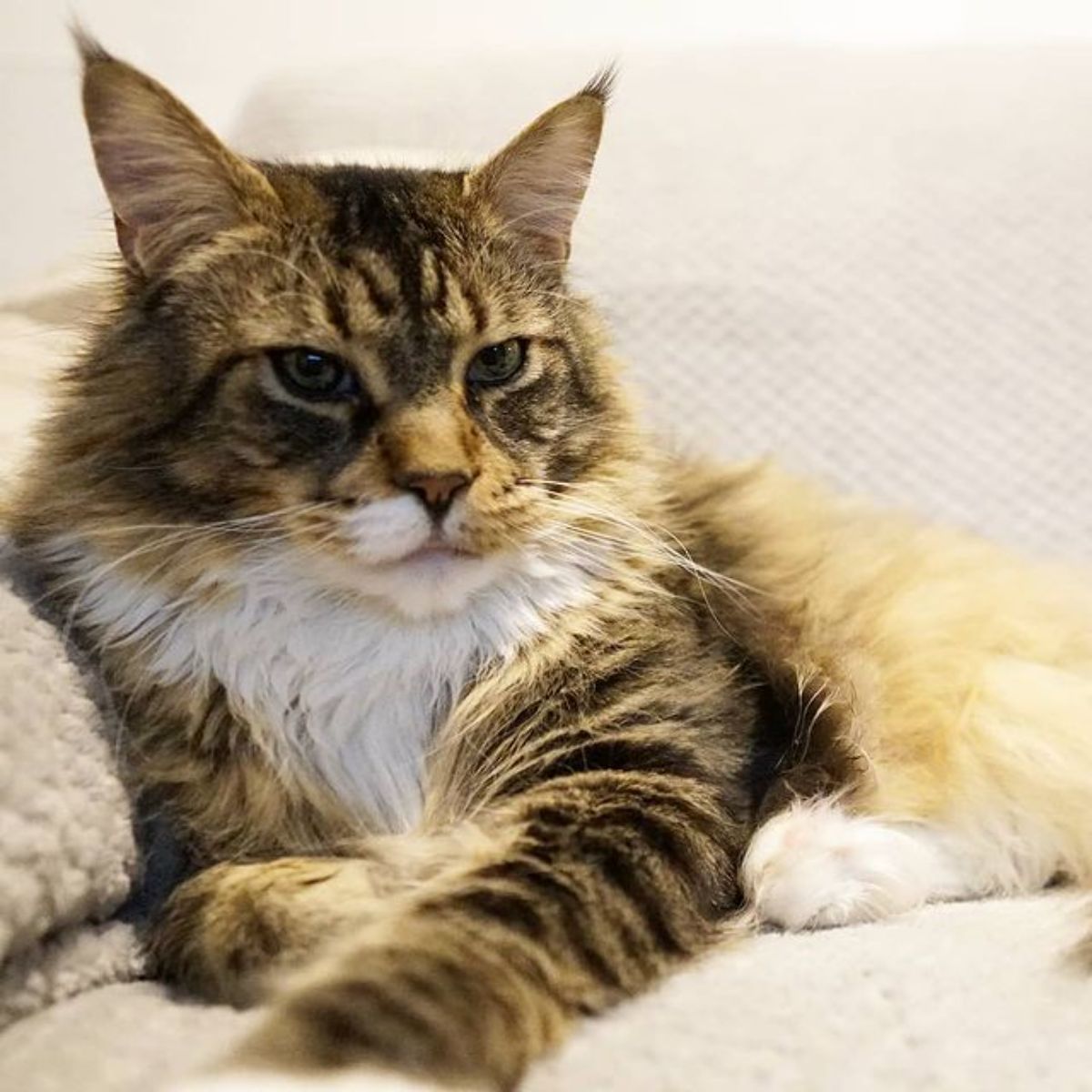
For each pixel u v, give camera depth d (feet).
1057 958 1.47
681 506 1.96
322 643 1.65
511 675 1.67
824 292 2.42
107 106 1.63
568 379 1.74
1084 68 2.56
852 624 1.88
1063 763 1.80
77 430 1.67
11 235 2.69
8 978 1.41
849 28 2.87
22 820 1.42
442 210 1.69
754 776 1.70
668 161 2.49
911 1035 1.34
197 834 1.63
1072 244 2.41
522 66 2.61
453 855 1.53
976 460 2.34
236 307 1.60
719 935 1.52
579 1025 1.37
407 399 1.60
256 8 2.77
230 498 1.60
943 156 2.47
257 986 1.45
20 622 1.57
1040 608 1.96
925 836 1.77
